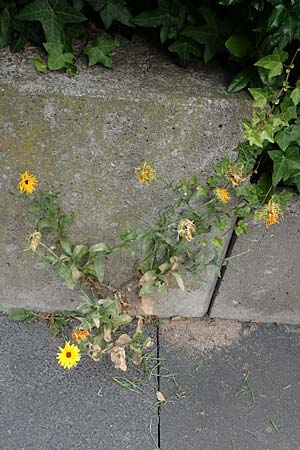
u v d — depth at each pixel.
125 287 1.00
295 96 0.75
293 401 0.97
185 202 0.85
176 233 0.90
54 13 0.77
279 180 0.83
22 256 0.94
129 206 0.87
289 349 1.03
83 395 0.93
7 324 1.00
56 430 0.90
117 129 0.78
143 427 0.91
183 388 0.96
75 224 0.89
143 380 0.96
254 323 1.05
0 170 0.82
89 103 0.76
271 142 0.79
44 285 0.98
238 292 1.01
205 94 0.76
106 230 0.90
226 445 0.91
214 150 0.81
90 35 0.82
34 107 0.76
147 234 0.88
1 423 0.89
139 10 0.82
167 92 0.76
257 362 1.01
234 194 0.85
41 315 1.02
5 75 0.75
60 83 0.76
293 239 0.92
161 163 0.82
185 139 0.79
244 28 0.78
